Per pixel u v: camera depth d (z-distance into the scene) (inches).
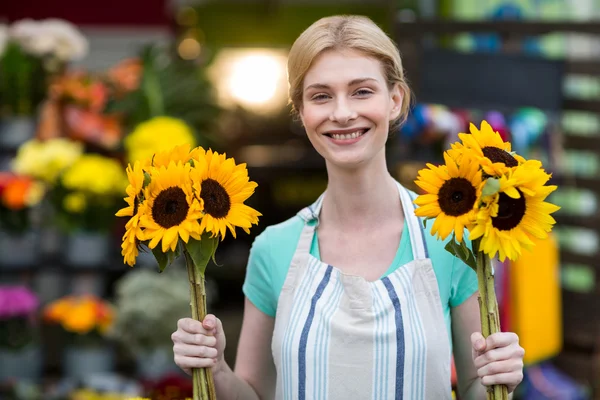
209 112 226.7
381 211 89.4
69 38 212.2
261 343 94.2
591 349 193.0
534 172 75.1
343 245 89.4
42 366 193.2
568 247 202.4
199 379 83.4
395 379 83.0
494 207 74.7
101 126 213.5
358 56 84.7
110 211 198.4
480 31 190.7
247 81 362.3
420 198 78.1
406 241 88.0
